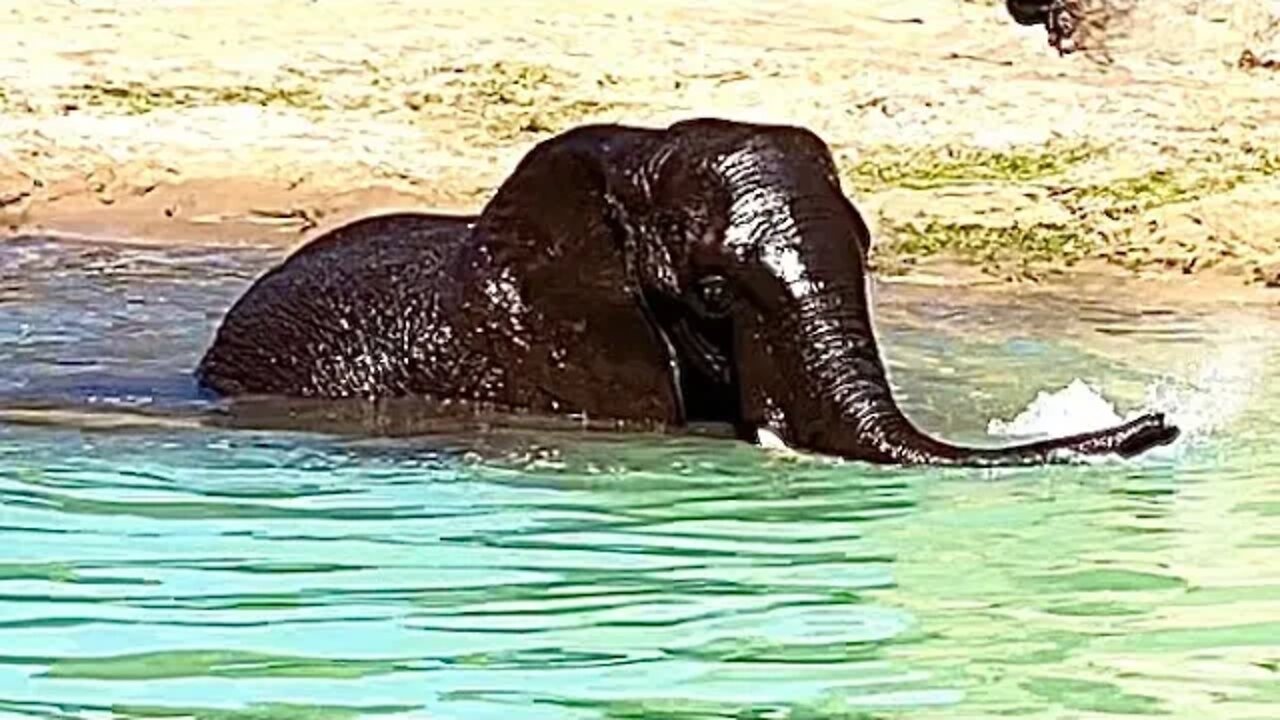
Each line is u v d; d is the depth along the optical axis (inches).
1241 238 944.3
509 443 555.8
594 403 579.5
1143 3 1360.7
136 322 725.9
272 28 1332.4
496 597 430.9
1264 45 1346.0
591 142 582.9
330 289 613.9
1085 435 543.2
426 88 1189.1
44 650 394.3
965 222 962.1
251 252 900.0
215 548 458.9
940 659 397.1
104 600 423.2
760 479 521.0
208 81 1181.1
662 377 572.1
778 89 1220.5
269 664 388.8
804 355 540.4
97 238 925.2
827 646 402.9
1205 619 422.3
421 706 369.1
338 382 599.8
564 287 582.9
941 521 486.9
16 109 1113.4
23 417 574.9
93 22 1325.0
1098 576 447.8
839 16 1492.4
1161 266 904.3
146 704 367.9
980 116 1168.2
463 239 614.2
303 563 450.0
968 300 824.3
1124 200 1010.7
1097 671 392.2
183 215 981.2
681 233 556.1
